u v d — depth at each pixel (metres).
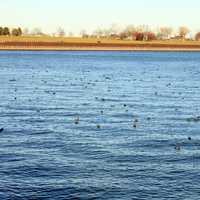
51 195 36.50
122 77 143.62
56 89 106.69
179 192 37.12
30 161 44.72
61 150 49.03
